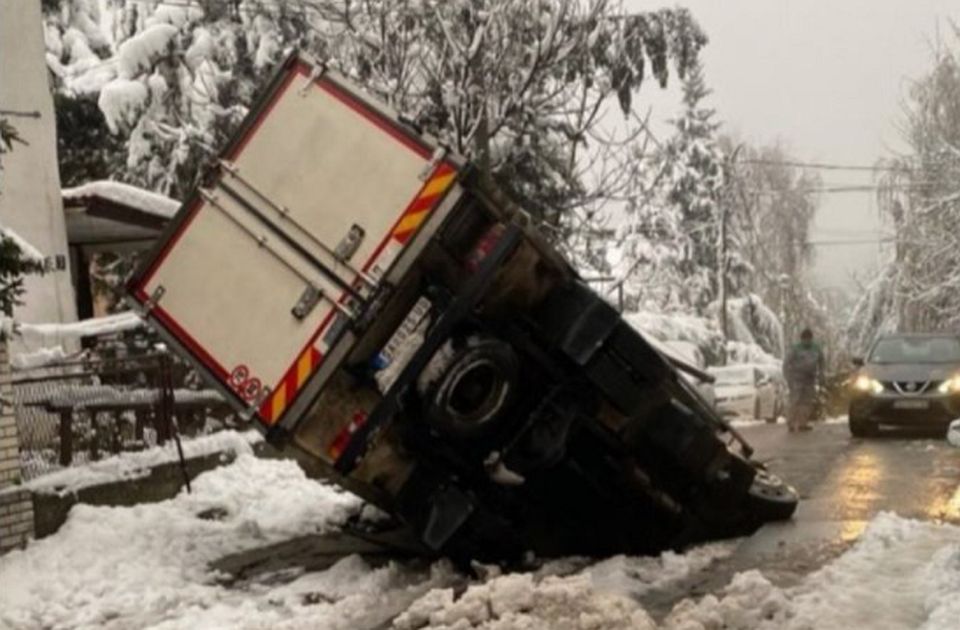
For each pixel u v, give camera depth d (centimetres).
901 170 4219
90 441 1125
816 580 783
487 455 859
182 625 768
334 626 756
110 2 2420
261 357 818
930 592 714
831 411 2631
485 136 1573
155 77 2170
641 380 862
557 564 886
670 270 4081
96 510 1041
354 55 1639
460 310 804
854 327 5006
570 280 861
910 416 1681
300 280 817
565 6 1595
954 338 1831
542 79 1633
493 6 1580
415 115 1509
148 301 850
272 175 841
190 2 2253
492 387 832
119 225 1720
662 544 933
